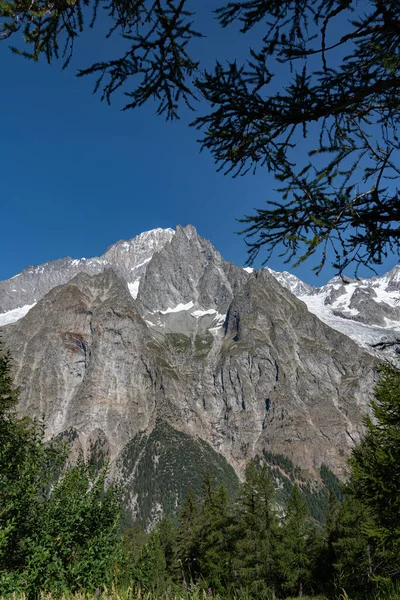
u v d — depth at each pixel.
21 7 4.53
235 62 4.96
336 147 5.54
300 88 4.94
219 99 5.30
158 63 5.34
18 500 8.93
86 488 10.39
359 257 5.88
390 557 12.38
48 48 5.19
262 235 5.73
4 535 7.87
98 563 7.88
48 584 7.36
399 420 14.16
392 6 4.31
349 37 4.73
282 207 5.34
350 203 5.15
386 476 13.23
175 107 5.87
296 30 4.83
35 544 8.10
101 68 5.42
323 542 37.88
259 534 33.72
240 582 29.98
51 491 10.37
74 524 8.62
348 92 5.02
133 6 4.90
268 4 4.68
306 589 34.56
